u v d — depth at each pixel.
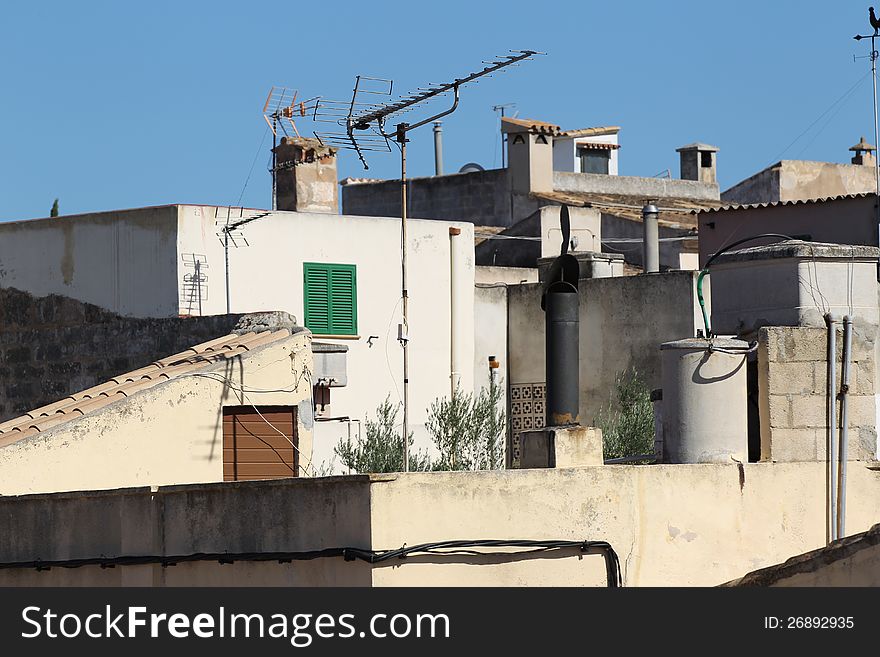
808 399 58.91
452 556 48.66
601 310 133.12
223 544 52.53
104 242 119.31
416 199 196.12
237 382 74.56
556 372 58.09
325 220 124.81
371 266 127.06
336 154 139.62
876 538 44.81
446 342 130.88
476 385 137.25
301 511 49.91
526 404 137.75
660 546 53.59
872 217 130.25
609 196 186.25
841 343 59.41
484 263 163.50
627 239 160.25
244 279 120.06
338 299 125.06
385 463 106.19
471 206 190.38
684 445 57.28
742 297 61.84
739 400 57.53
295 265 122.81
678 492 54.38
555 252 159.62
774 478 56.94
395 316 128.00
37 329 119.38
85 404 73.75
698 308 128.75
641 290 131.25
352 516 48.12
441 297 130.88
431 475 48.59
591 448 54.44
